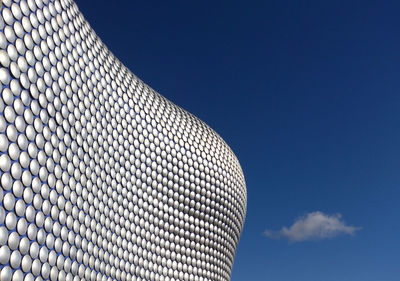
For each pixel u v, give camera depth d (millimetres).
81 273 28172
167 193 46031
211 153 54125
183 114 54688
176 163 48281
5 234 19797
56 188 25109
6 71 20750
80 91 30391
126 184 38281
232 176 57219
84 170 29719
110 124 36312
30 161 22234
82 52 31938
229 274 59344
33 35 23828
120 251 35688
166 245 44688
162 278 43188
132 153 40375
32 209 22188
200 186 51250
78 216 28109
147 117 45188
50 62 25641
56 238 24766
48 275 23625
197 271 49219
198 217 50438
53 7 27406
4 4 21328
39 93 23781
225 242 55625
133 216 38938
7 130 20391
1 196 19641
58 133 25906
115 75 39938
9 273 20078
